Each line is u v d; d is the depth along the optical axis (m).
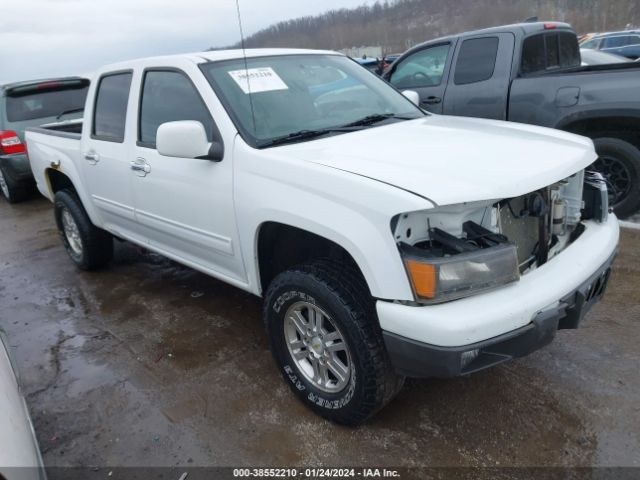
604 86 4.59
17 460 1.66
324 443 2.48
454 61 5.66
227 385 2.98
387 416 2.63
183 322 3.76
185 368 3.18
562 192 2.63
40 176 5.06
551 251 2.53
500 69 5.28
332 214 2.23
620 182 4.75
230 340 3.47
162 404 2.85
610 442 2.35
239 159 2.71
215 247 3.02
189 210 3.11
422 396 2.76
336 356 2.47
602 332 3.19
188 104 3.10
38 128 5.17
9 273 5.10
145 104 3.45
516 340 2.04
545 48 5.57
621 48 15.46
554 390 2.71
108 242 4.74
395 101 3.61
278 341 2.73
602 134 4.78
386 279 2.06
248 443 2.52
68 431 2.71
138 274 4.79
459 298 2.03
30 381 3.19
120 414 2.80
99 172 3.94
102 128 3.97
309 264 2.48
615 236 2.65
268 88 3.09
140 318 3.89
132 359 3.33
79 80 8.03
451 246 2.05
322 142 2.76
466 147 2.54
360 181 2.15
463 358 1.97
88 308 4.14
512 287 2.10
